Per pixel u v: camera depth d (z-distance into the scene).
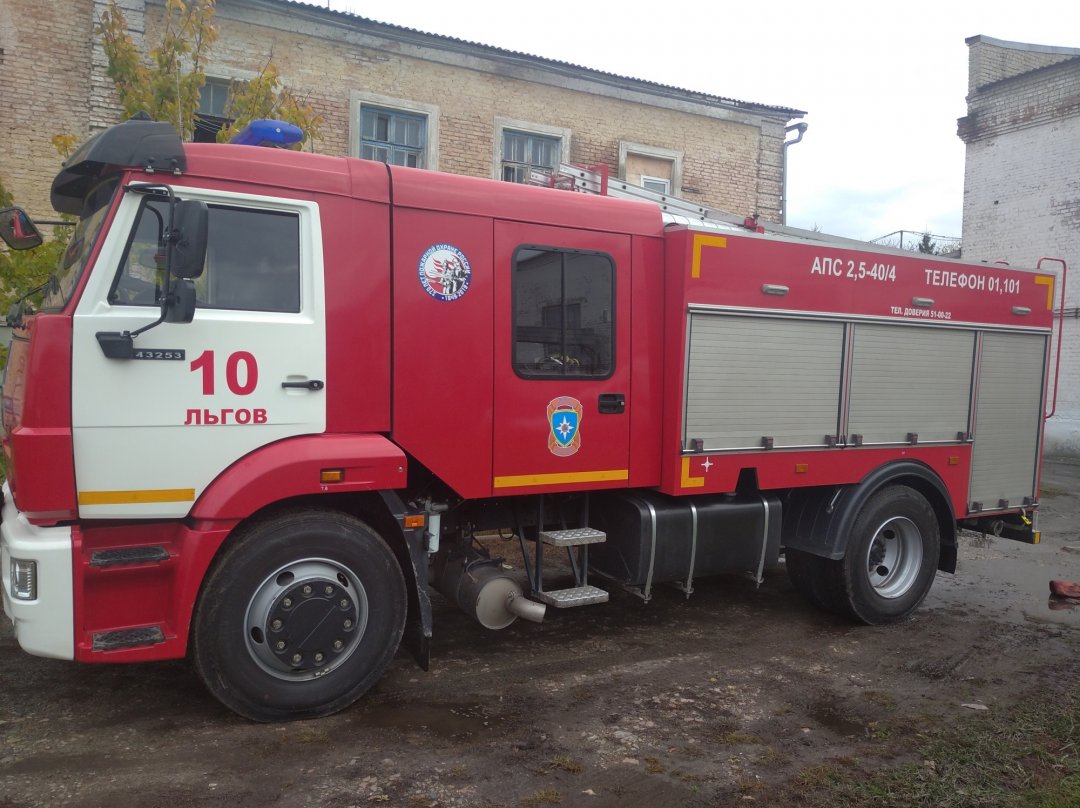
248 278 3.89
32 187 8.95
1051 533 9.48
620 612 6.00
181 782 3.39
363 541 4.06
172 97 6.97
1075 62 15.85
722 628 5.70
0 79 8.76
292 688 3.94
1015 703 4.46
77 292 3.54
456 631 5.47
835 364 5.58
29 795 3.27
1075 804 3.39
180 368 3.70
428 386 4.33
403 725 4.00
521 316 4.61
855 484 5.71
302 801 3.28
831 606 5.91
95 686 4.37
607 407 4.91
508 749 3.78
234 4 9.90
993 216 17.39
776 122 13.88
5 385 4.29
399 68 10.95
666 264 5.12
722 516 5.28
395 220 4.23
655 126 12.91
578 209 4.83
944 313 6.05
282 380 3.92
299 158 4.03
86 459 3.53
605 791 3.43
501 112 11.70
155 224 3.71
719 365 5.14
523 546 5.11
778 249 5.32
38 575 3.45
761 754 3.80
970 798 3.44
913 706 4.41
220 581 3.76
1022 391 6.54
